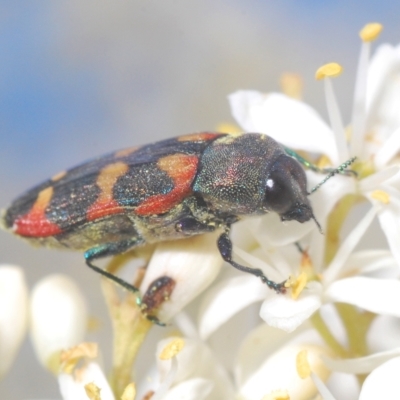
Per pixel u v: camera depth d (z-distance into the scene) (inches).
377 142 3.1
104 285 3.0
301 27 4.7
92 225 2.9
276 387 2.9
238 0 4.7
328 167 3.0
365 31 3.0
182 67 4.6
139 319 2.9
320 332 3.0
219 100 4.5
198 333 3.0
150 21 4.6
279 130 3.0
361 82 3.0
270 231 2.9
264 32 4.7
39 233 3.0
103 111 4.6
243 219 2.9
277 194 2.8
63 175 3.0
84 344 2.9
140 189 2.9
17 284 3.2
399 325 3.1
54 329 3.1
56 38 4.6
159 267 2.9
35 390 3.9
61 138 4.6
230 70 4.6
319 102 4.4
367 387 2.8
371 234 3.7
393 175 2.9
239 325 3.1
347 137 3.1
